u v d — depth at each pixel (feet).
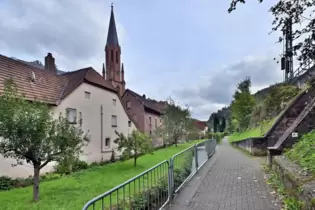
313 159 19.85
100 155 72.84
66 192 29.94
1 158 41.42
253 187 24.00
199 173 32.42
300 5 13.94
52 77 64.08
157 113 156.25
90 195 27.89
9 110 27.53
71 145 30.53
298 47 14.01
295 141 34.86
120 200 17.20
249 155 58.13
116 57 186.29
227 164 41.50
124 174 43.19
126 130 91.81
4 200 27.81
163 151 85.71
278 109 76.84
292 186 16.83
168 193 19.65
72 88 63.36
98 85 74.08
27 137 28.17
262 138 56.65
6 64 52.31
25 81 53.31
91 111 70.18
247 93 125.90
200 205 18.76
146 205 17.06
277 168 25.16
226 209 17.70
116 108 85.30
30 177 45.29
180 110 114.83
